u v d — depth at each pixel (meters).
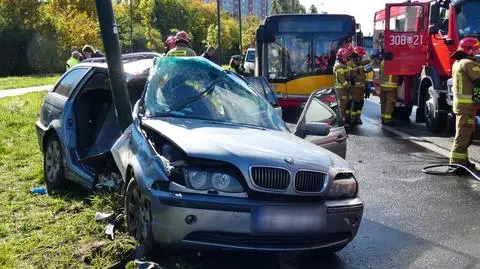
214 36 63.28
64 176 6.61
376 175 8.52
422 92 14.09
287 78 15.63
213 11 79.44
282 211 4.29
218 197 4.23
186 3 79.56
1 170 7.95
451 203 6.92
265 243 4.32
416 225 6.02
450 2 12.05
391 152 10.57
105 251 4.61
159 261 4.59
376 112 18.39
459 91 8.60
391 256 5.07
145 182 4.46
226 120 5.50
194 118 5.43
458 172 8.63
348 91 14.31
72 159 6.48
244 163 4.32
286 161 4.45
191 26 79.25
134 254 4.50
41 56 51.09
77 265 4.42
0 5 50.78
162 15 76.56
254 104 5.87
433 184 7.91
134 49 55.72
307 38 15.62
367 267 4.79
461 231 5.82
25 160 8.70
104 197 5.89
